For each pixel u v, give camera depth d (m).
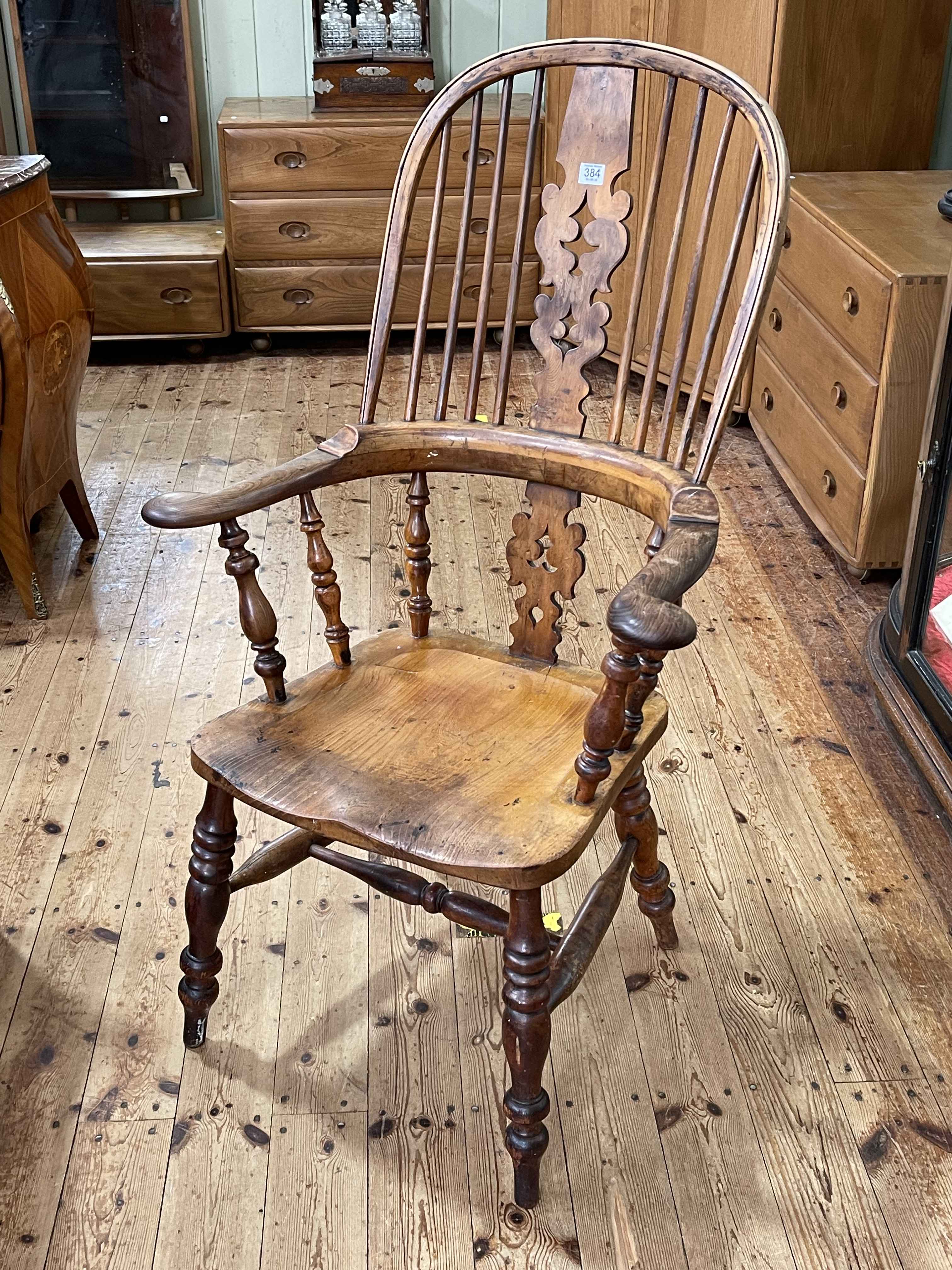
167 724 2.18
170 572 2.70
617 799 1.49
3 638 2.44
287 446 3.32
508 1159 1.41
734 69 3.06
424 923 1.76
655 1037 1.57
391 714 1.40
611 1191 1.38
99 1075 1.51
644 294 3.56
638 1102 1.48
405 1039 1.57
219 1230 1.33
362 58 3.74
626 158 1.38
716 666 2.38
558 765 1.30
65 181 3.99
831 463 2.71
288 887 1.82
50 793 2.00
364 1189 1.38
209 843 1.42
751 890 1.82
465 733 1.36
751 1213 1.35
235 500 1.31
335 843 1.92
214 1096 1.49
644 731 1.36
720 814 1.97
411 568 1.55
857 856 1.89
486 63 1.43
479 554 2.79
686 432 1.35
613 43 1.36
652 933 1.74
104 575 2.68
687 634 1.01
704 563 1.14
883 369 2.40
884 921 1.76
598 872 1.84
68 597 2.59
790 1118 1.46
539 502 1.48
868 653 2.31
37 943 1.71
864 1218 1.35
